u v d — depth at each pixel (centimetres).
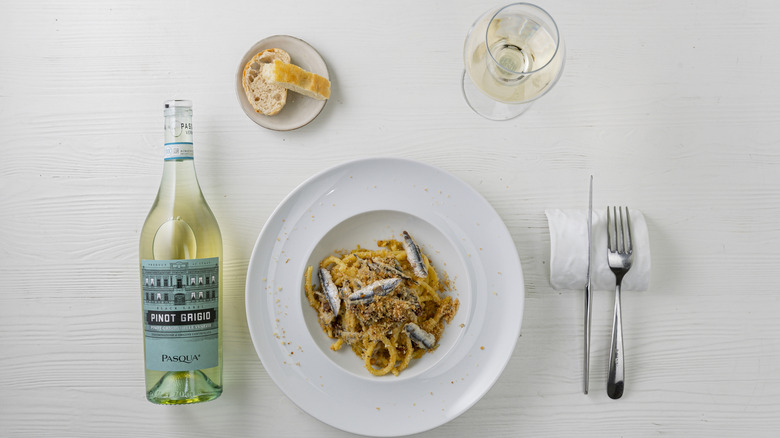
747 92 114
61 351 111
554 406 111
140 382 111
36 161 111
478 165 112
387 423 105
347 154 111
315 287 108
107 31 111
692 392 112
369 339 103
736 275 113
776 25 113
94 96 111
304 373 105
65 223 111
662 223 113
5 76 111
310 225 106
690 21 113
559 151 112
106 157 111
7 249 111
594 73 112
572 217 108
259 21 111
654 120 113
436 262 109
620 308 107
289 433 111
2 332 111
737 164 113
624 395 112
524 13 98
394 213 107
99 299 111
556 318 111
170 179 102
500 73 98
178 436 111
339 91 112
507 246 105
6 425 110
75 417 111
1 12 111
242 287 110
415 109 112
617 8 112
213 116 111
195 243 101
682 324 112
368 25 112
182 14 111
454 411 105
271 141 111
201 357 97
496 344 106
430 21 112
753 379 112
